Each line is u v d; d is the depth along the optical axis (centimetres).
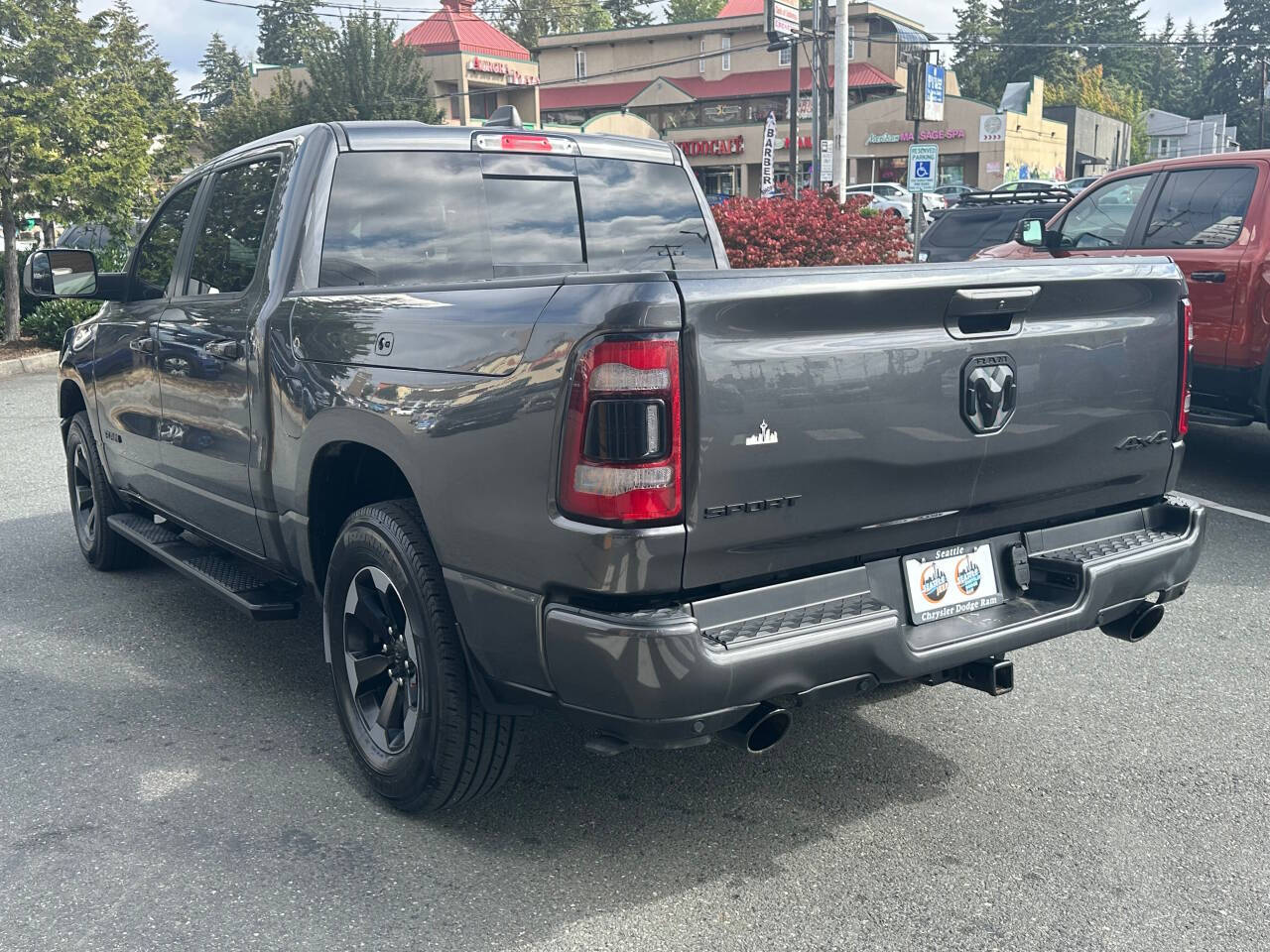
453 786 324
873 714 420
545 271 437
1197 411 749
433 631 313
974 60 10350
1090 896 300
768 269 271
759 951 277
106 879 311
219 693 442
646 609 265
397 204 408
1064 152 6406
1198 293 729
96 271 524
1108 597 334
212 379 428
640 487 255
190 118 2102
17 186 1675
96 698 438
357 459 373
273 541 411
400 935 284
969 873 312
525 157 436
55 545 663
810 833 335
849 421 283
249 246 423
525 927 288
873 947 279
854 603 295
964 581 322
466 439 289
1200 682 448
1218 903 297
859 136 5734
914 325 293
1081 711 421
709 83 6306
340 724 366
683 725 263
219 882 309
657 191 470
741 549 273
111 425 546
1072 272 321
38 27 1667
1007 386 312
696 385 257
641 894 303
